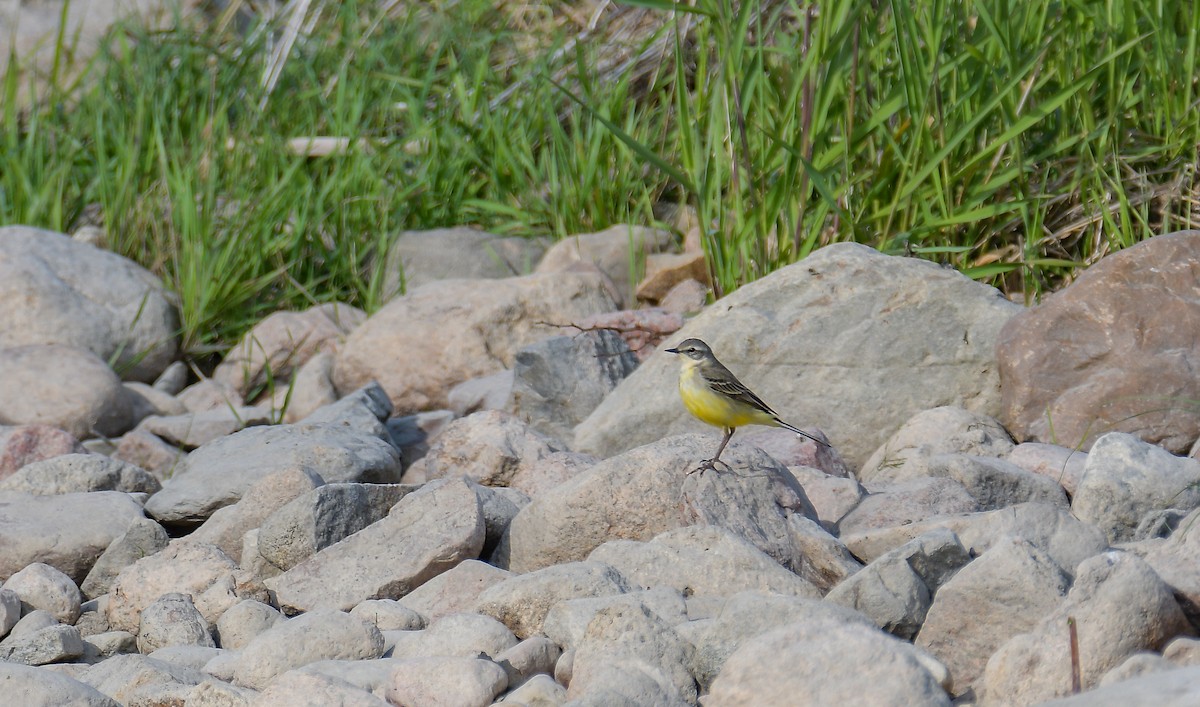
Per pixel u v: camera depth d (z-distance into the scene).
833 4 11.91
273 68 20.38
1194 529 6.50
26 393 13.34
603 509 8.38
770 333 11.00
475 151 17.61
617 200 16.36
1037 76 12.88
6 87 19.88
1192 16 12.68
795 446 10.11
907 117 12.39
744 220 12.16
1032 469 9.45
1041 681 5.50
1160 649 5.56
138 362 15.47
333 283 16.84
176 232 16.92
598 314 13.37
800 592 7.14
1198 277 10.21
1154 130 13.05
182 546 8.53
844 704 5.19
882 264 11.06
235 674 6.81
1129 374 10.05
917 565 6.75
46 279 15.37
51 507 9.75
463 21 20.97
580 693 5.89
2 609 7.90
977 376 10.75
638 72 17.97
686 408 10.92
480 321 13.99
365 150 18.09
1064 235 12.62
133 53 21.06
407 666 6.19
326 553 8.46
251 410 13.61
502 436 10.55
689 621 6.59
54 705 6.12
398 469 11.17
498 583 7.33
